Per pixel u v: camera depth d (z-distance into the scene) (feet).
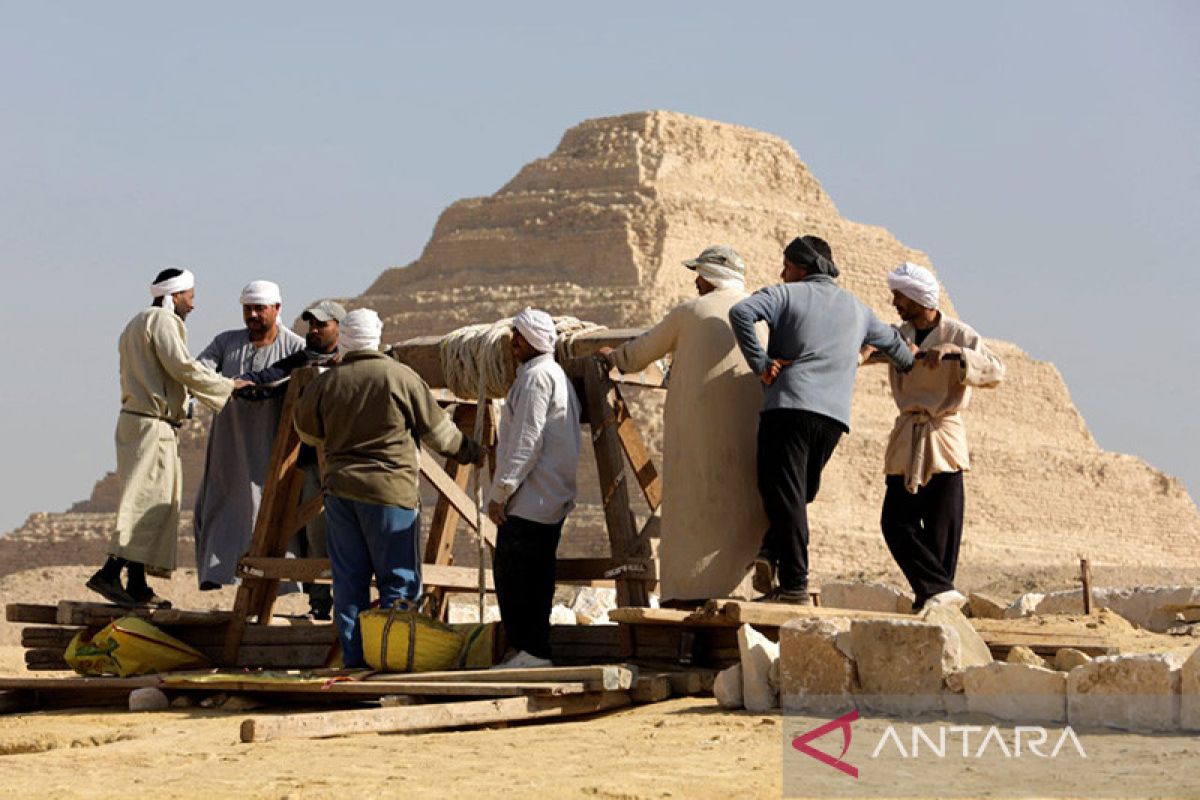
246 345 75.46
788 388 60.70
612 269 614.34
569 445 62.64
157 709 63.77
